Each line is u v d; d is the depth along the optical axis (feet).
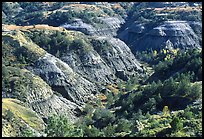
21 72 377.71
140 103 328.08
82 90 426.10
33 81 370.12
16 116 287.89
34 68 416.87
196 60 378.73
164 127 235.61
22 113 305.94
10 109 294.46
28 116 306.55
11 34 468.75
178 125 219.20
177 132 216.74
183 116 249.75
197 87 305.12
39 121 307.37
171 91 317.83
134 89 427.33
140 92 343.46
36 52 435.94
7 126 266.36
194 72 367.86
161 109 304.30
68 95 407.03
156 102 310.04
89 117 333.42
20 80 362.33
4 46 434.71
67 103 388.78
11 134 261.44
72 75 434.71
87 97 423.23
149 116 280.92
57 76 415.23
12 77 364.17
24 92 352.90
